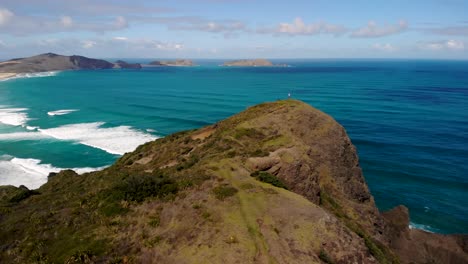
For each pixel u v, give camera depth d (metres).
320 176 34.50
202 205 19.70
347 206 32.53
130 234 17.89
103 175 37.34
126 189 21.92
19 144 68.56
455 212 44.25
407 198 48.09
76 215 21.00
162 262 15.66
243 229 17.42
